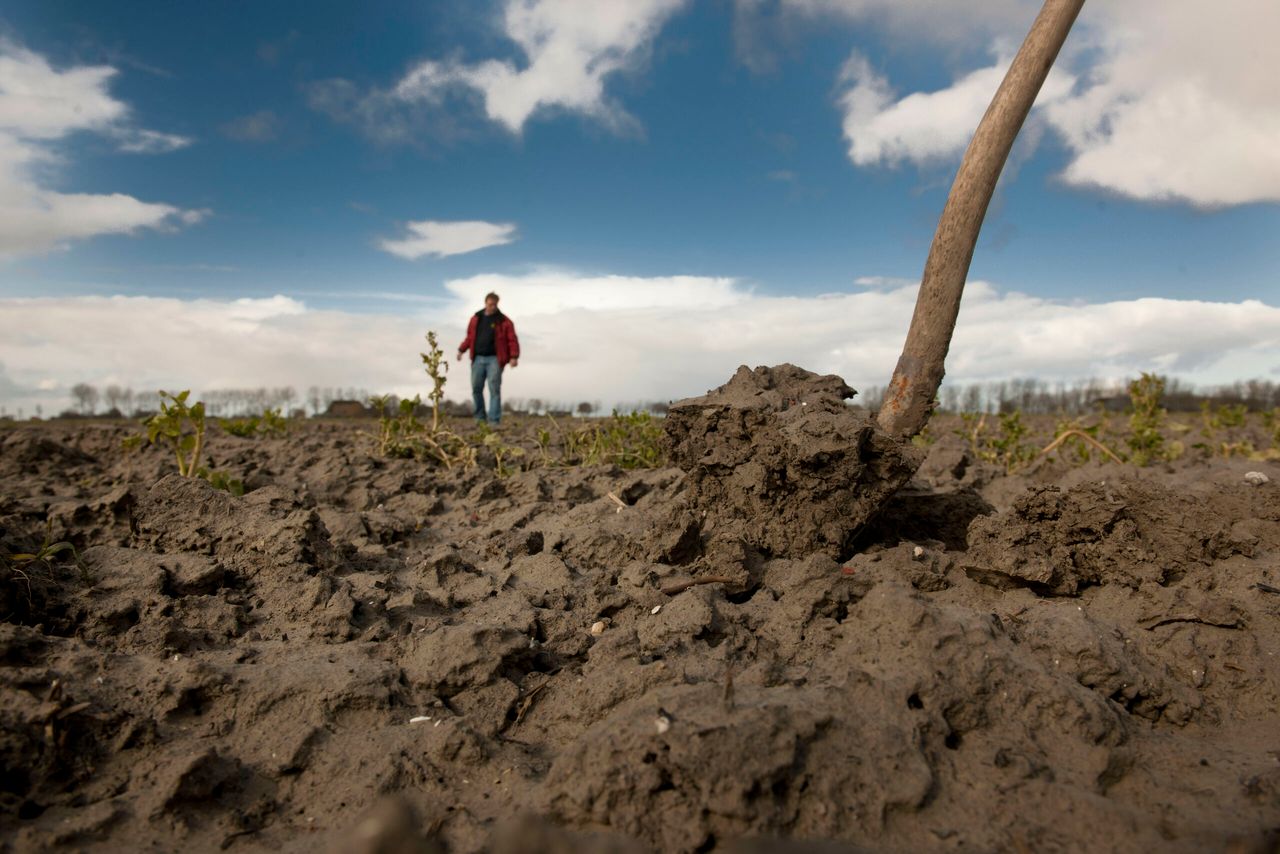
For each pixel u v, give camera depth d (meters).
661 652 2.82
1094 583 3.39
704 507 3.93
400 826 1.94
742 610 3.14
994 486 5.96
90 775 2.18
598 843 1.88
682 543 3.66
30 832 1.94
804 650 2.85
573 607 3.42
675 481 5.19
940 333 3.63
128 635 2.86
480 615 3.27
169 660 2.71
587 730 2.39
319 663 2.72
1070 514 3.44
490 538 4.54
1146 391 8.08
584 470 6.35
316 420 19.44
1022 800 2.05
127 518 4.05
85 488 6.06
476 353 12.49
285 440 9.39
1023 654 2.61
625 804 1.93
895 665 2.48
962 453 6.36
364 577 3.61
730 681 2.17
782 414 3.70
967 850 1.89
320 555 3.69
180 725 2.42
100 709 2.35
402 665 2.77
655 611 3.12
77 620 2.98
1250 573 3.35
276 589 3.39
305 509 4.13
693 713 2.10
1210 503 4.41
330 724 2.44
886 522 4.03
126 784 2.17
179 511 3.85
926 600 2.78
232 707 2.49
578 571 3.84
